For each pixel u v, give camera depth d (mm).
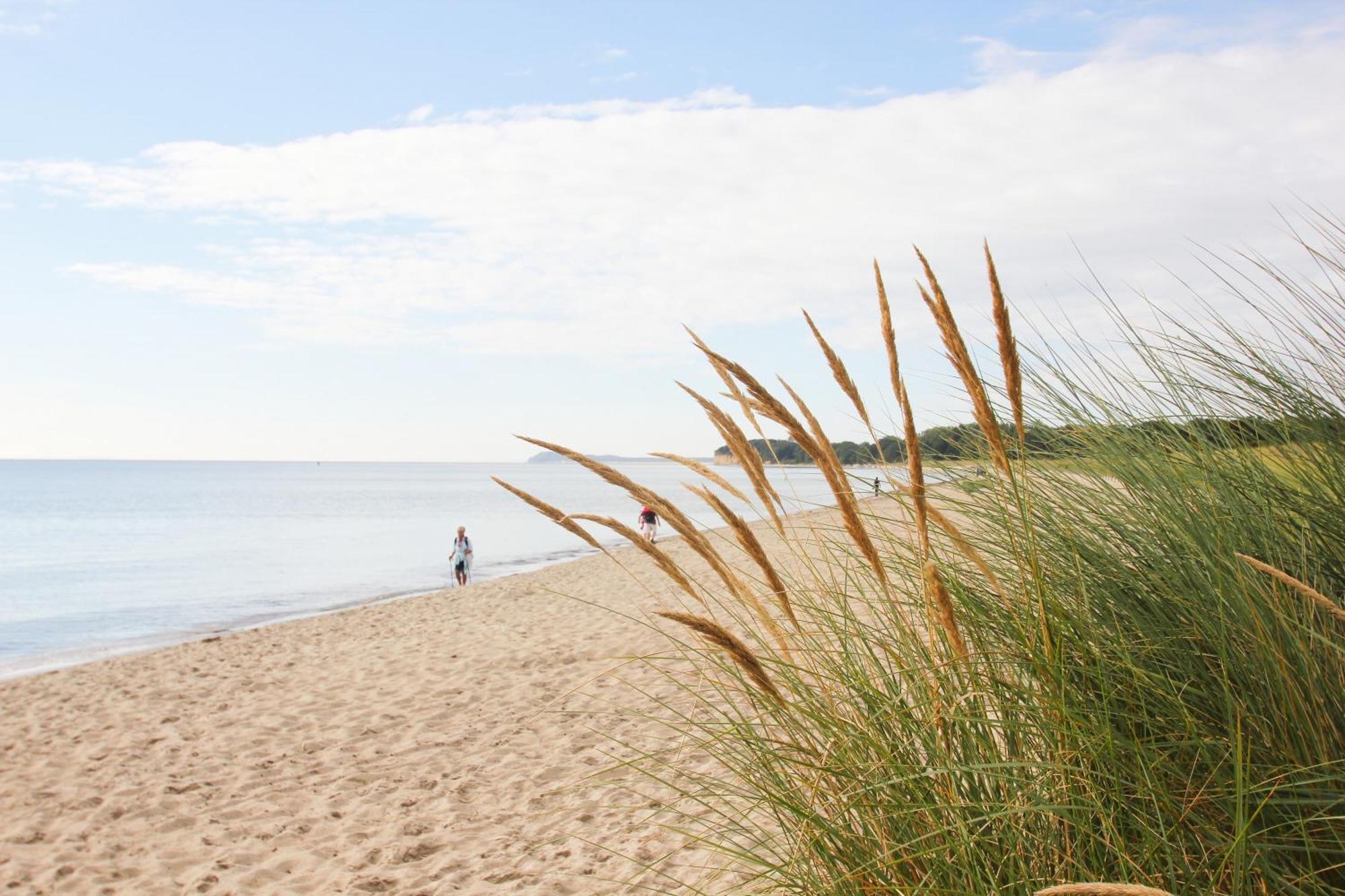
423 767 7785
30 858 6461
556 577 24016
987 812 1760
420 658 13281
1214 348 2713
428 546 45844
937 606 1751
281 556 41156
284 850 6215
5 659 18141
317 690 11633
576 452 1937
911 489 1866
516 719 8969
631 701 8750
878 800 1867
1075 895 994
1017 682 1942
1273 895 1622
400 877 5430
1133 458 2391
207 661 14594
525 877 4961
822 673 2045
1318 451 2426
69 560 40250
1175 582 2041
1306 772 1682
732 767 2113
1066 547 2150
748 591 2029
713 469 2078
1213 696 1889
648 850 4809
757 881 2189
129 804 7539
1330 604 1196
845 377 2047
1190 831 1732
